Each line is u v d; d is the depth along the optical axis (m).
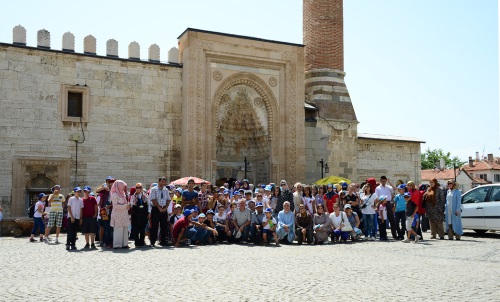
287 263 11.80
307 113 31.03
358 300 7.57
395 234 18.48
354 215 18.52
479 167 79.81
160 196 16.50
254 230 17.14
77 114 25.25
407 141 35.84
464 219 19.58
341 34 32.56
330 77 31.91
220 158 29.97
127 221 15.65
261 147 30.30
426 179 79.56
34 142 23.98
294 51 29.92
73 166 24.73
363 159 34.25
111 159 25.56
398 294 7.99
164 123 26.97
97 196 17.41
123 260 12.48
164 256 13.31
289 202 18.45
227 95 28.75
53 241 18.14
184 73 27.30
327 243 17.36
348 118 31.89
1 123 23.39
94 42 25.73
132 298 7.79
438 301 7.48
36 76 24.23
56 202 17.81
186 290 8.39
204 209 18.61
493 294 7.96
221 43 27.89
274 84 29.50
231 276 9.83
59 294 8.15
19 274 10.26
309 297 7.79
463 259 12.35
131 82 26.33
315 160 30.48
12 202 23.36
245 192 18.09
